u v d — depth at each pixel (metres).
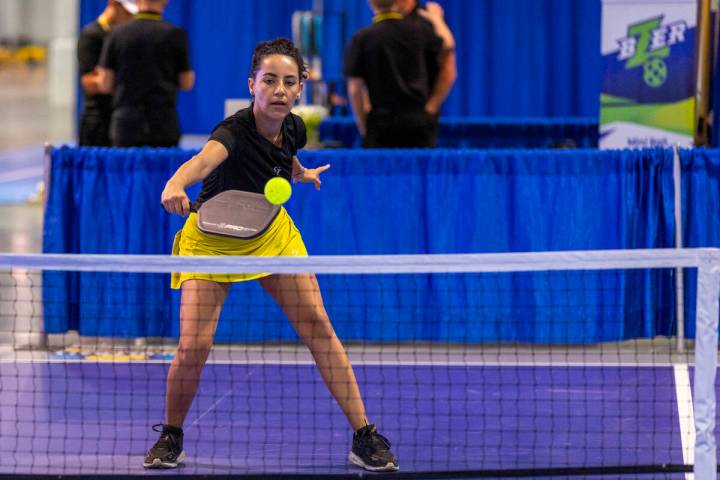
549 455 11.99
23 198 36.56
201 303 11.52
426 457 11.95
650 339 18.06
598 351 17.56
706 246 17.11
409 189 17.16
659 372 15.89
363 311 17.23
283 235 11.71
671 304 17.17
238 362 16.64
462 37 30.36
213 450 12.23
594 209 17.08
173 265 10.17
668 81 18.59
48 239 17.48
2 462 11.70
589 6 30.00
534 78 30.42
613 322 17.02
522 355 17.27
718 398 14.11
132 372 16.08
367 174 17.17
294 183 17.16
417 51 18.31
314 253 17.28
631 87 18.69
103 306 17.47
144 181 17.31
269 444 12.47
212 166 10.79
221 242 11.39
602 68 18.72
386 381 15.54
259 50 11.12
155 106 19.05
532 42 30.31
